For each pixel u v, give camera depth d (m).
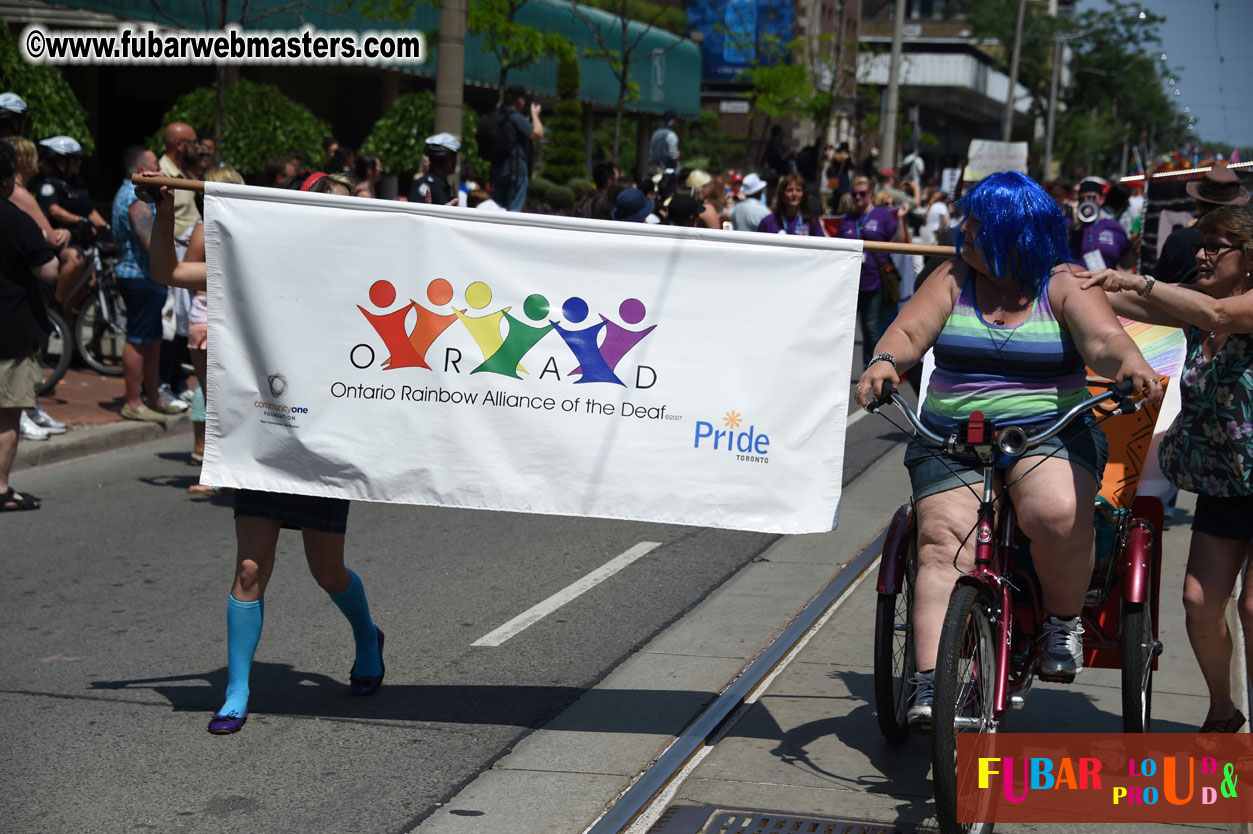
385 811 4.16
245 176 17.17
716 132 44.31
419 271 4.62
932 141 64.88
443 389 4.65
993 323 4.04
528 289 4.60
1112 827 4.02
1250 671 4.43
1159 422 4.98
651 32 30.70
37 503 8.42
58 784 4.32
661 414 4.60
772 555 7.50
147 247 10.61
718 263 4.53
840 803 4.19
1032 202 3.94
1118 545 4.51
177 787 4.32
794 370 4.54
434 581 6.91
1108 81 74.75
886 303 12.20
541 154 27.16
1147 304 4.46
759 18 32.47
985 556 3.85
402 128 21.78
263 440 4.70
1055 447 3.94
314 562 4.94
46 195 12.48
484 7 18.03
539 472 4.65
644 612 6.40
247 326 4.67
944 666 3.58
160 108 24.09
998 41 71.44
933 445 3.97
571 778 4.43
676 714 5.03
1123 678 4.34
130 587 6.75
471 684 5.36
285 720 4.93
